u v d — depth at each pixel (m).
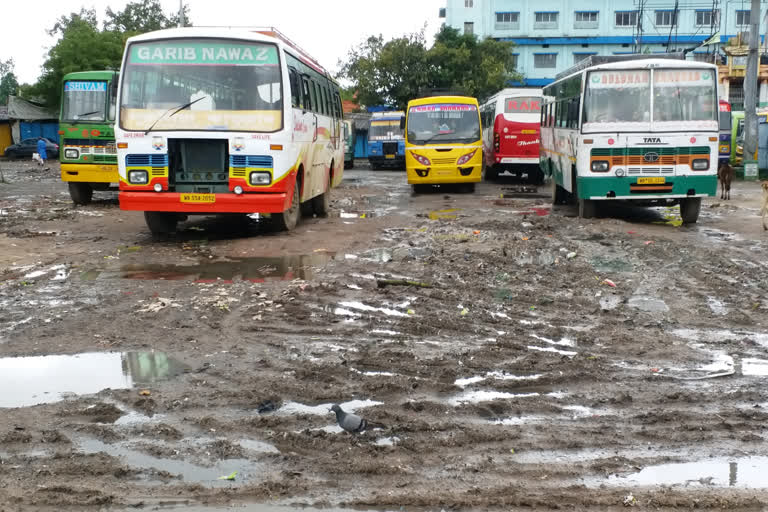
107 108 18.64
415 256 10.80
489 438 4.45
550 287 8.74
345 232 13.51
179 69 11.98
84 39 53.81
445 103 23.48
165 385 5.38
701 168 14.57
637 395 5.22
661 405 5.05
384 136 42.28
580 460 4.20
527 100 27.72
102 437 4.47
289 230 13.47
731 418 4.81
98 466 4.06
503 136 27.88
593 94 14.80
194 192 11.95
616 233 13.27
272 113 12.02
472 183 24.39
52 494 3.77
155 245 11.99
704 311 7.60
